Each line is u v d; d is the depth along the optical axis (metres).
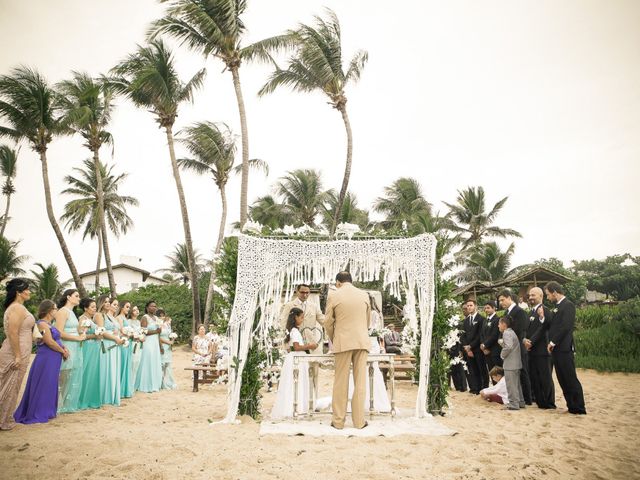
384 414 6.89
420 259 6.98
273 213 31.88
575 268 51.09
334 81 18.44
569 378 6.81
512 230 36.72
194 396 9.10
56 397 6.42
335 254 6.88
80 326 7.18
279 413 6.61
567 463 4.34
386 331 10.95
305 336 7.58
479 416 6.75
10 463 4.19
